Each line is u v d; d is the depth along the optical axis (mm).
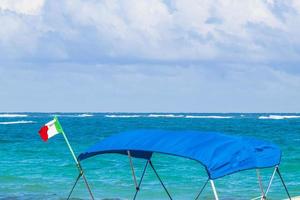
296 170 35375
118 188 28281
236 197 25594
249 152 15258
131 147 15844
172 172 34250
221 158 14570
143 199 25156
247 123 141000
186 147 15219
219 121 165250
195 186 28953
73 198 25219
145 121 163000
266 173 33406
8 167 37531
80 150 50281
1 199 24984
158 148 15438
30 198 25234
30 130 92750
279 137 71312
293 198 22391
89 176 32875
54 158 43375
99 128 103438
